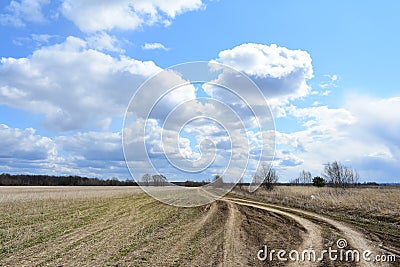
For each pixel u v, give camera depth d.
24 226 14.34
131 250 10.06
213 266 8.50
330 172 48.44
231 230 13.80
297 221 16.52
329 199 27.59
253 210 21.30
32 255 9.39
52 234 12.52
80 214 18.58
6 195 34.03
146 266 8.43
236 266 8.52
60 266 8.34
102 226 14.53
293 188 43.94
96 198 30.00
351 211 20.80
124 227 14.30
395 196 28.98
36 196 32.47
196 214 19.00
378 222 16.41
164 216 18.03
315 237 12.36
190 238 12.02
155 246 10.65
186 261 8.91
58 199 28.91
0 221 15.73
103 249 10.16
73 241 11.27
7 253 9.61
